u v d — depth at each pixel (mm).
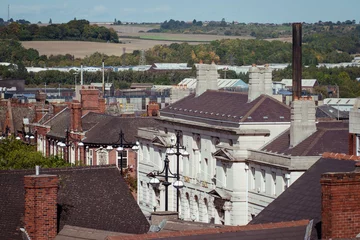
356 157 106500
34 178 105438
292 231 83312
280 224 84250
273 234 82625
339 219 86062
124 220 115875
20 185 115312
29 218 105500
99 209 116375
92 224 114000
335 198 86000
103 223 114688
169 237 80312
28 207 105500
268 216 103188
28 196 105438
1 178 116000
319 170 107562
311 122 192875
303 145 189625
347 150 185875
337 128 193250
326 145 187625
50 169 120438
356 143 160375
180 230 90188
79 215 114875
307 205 101312
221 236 81438
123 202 118312
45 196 105500
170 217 114812
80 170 121312
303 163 184625
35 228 105312
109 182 120438
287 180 185625
